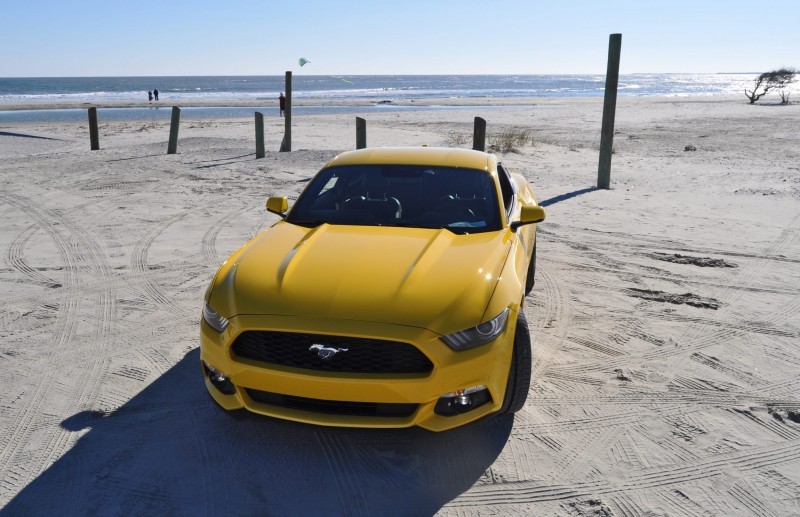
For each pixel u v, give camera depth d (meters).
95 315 5.02
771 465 3.10
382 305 2.84
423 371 2.77
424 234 3.61
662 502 2.81
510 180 5.09
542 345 4.51
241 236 7.56
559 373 4.08
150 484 2.91
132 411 3.56
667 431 3.40
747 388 3.90
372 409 2.86
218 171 12.59
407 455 3.17
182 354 4.32
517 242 3.80
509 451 3.21
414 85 172.38
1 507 2.73
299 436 3.33
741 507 2.78
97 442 3.24
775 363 4.25
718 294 5.62
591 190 11.08
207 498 2.82
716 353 4.40
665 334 4.73
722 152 17.42
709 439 3.33
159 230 7.82
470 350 2.82
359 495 2.85
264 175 12.10
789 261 6.63
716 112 38.47
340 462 3.10
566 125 27.91
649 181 12.21
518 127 26.33
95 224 8.12
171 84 168.38
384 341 2.76
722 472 3.04
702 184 11.83
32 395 3.72
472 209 3.96
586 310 5.21
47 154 15.47
